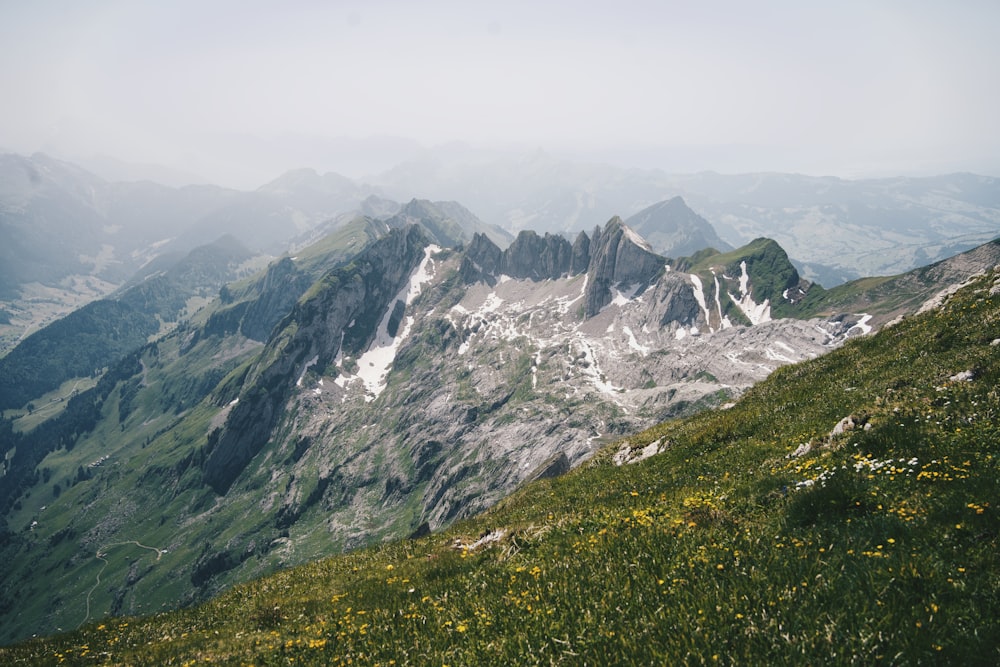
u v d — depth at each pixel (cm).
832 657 538
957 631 527
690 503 1216
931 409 1360
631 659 621
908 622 555
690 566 827
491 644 781
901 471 1000
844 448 1301
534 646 732
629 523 1195
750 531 935
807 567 725
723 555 833
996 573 606
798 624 602
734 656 578
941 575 625
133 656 1434
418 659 830
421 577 1427
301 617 1466
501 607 917
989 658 484
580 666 646
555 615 809
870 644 545
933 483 916
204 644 1416
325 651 1009
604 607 775
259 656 1130
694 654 591
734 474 1559
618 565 927
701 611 676
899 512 817
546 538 1330
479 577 1183
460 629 855
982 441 1076
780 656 559
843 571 689
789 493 1073
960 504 780
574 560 1038
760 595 680
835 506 916
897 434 1230
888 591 621
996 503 742
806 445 1537
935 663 499
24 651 1620
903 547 711
